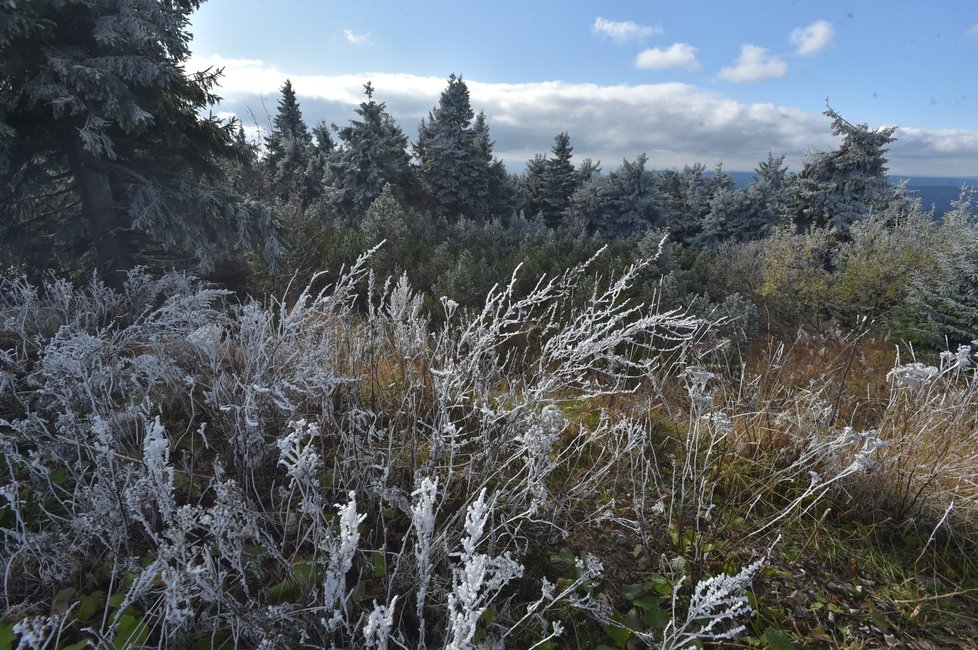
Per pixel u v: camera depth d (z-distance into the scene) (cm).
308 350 258
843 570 219
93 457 184
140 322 417
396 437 244
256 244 776
